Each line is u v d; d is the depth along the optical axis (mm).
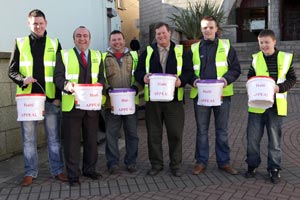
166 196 4352
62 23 7199
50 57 4699
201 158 5129
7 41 6047
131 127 5145
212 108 5113
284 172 5070
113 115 5094
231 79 4793
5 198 4355
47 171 5273
